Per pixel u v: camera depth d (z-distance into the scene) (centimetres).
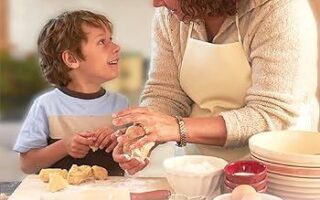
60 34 157
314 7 203
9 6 312
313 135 130
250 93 133
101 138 148
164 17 149
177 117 134
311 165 113
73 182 131
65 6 315
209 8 133
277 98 128
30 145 154
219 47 138
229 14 134
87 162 153
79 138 148
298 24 128
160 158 243
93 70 158
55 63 159
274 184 117
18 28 316
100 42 158
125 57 297
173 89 153
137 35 315
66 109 158
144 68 297
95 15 162
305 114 139
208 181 119
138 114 129
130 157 129
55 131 157
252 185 113
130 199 117
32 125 156
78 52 157
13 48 312
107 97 163
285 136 129
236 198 106
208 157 129
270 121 129
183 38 146
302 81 130
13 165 298
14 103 316
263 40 130
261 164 118
